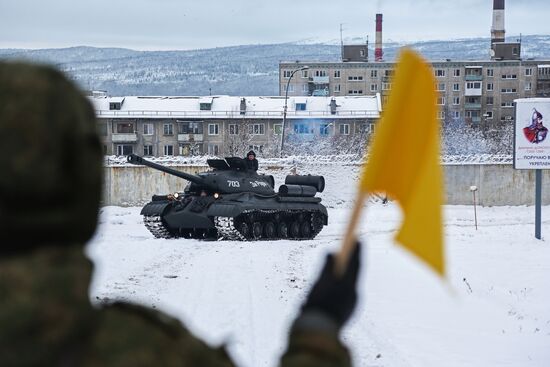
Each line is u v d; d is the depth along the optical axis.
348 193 114.31
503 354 25.23
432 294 36.81
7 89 4.16
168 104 196.75
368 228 83.69
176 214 68.50
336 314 4.68
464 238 66.44
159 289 37.75
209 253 54.91
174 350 4.24
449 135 174.38
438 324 30.02
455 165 113.94
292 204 72.19
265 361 23.36
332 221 95.12
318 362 4.47
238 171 71.12
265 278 42.38
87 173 4.37
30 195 4.18
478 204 113.94
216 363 4.41
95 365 4.05
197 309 32.12
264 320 29.94
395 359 24.33
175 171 68.75
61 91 4.29
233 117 193.88
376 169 4.85
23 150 4.12
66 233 4.34
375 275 43.06
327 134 190.75
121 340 4.15
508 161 115.50
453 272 44.66
